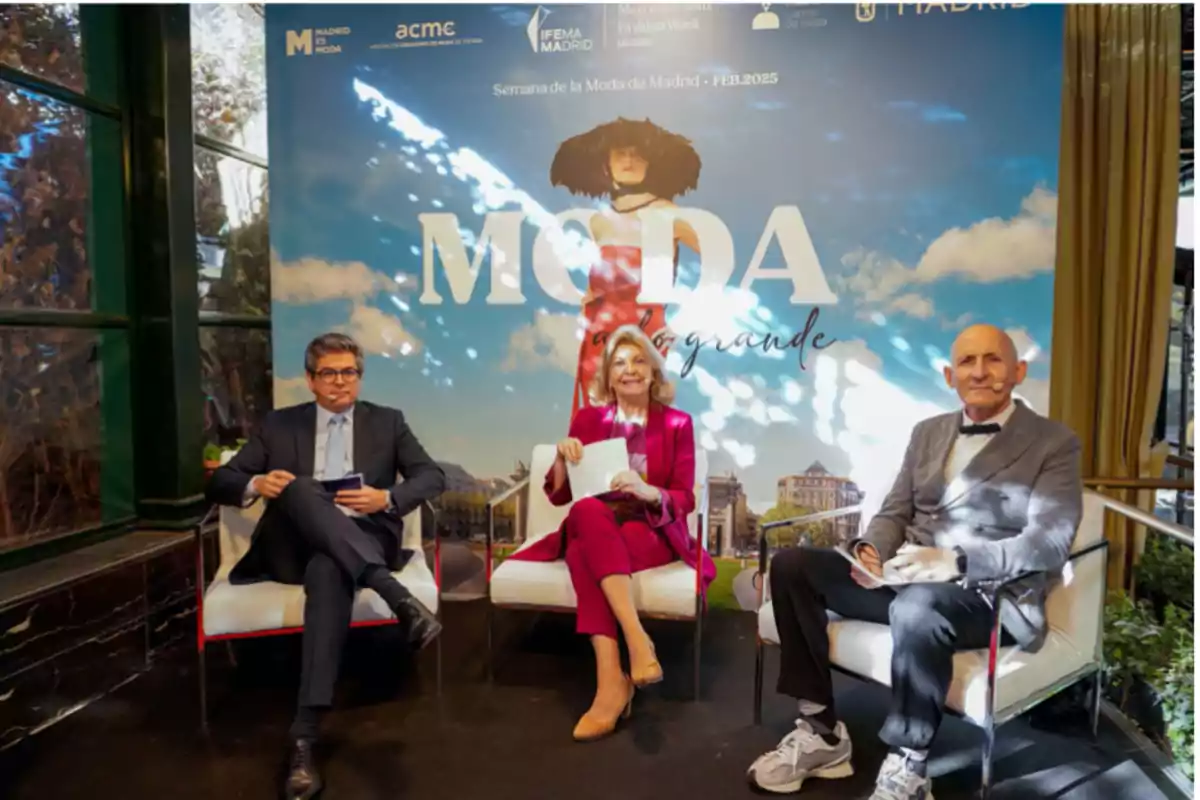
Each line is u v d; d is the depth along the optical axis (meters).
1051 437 2.22
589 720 2.44
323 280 3.52
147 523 3.24
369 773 2.25
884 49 3.14
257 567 2.62
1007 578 2.06
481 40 3.36
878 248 3.21
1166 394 3.55
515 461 3.50
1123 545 3.13
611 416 3.00
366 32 3.41
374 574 2.40
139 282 3.19
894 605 2.06
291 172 3.49
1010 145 3.09
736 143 3.26
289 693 2.77
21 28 2.72
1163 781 2.21
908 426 3.24
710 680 2.85
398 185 3.45
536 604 2.70
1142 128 3.03
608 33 3.29
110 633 2.78
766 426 3.35
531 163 3.38
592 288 3.39
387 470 2.79
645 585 2.62
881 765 2.27
